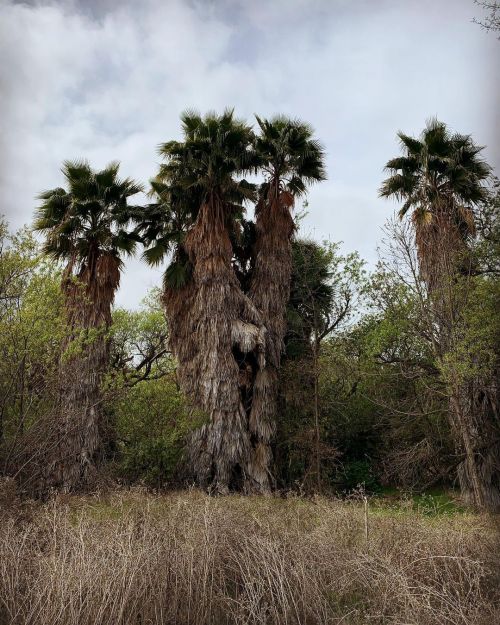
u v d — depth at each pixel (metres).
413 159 20.30
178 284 21.73
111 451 19.53
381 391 21.47
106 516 7.51
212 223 21.59
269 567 5.54
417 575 6.08
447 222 18.00
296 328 24.59
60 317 13.20
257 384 21.72
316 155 23.25
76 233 20.03
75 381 14.51
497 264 17.05
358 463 23.09
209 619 5.28
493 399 17.30
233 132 21.70
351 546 6.89
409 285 17.88
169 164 22.23
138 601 5.18
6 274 12.27
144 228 22.28
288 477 22.47
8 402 11.95
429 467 19.34
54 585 5.18
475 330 15.90
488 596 5.87
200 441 20.22
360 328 23.81
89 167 20.45
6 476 9.86
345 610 5.67
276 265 22.98
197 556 5.73
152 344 28.50
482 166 19.31
